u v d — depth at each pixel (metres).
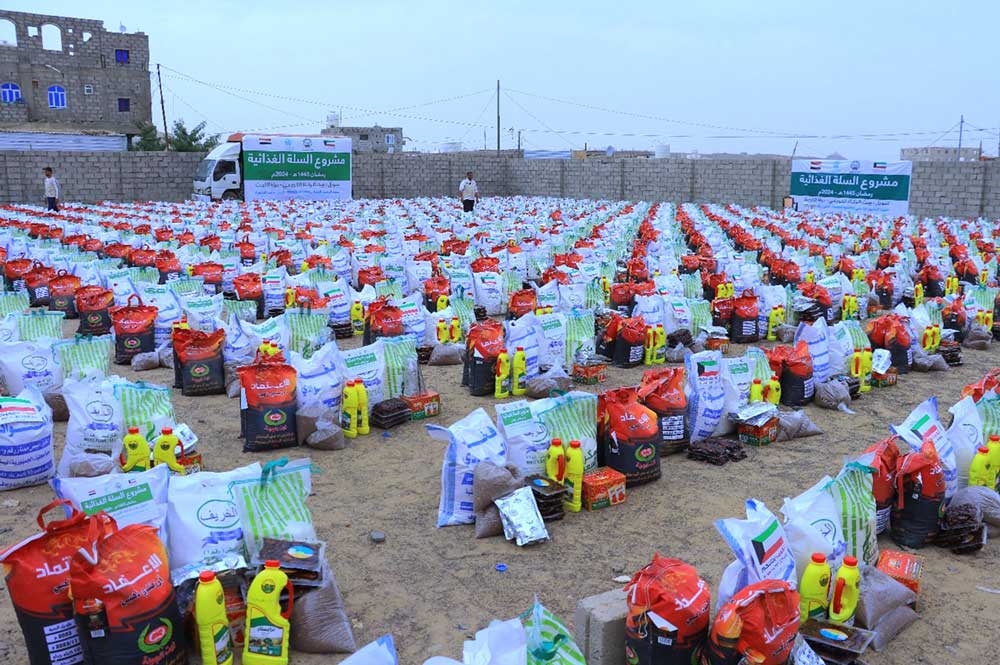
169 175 38.41
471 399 8.91
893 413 8.59
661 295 11.38
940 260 16.62
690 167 39.78
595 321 11.16
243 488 4.62
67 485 4.35
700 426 7.46
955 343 10.91
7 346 7.93
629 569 5.24
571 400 6.36
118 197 37.06
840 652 4.03
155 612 3.73
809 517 4.64
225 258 14.70
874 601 4.43
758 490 6.52
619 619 4.06
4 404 6.43
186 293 12.05
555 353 9.48
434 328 10.70
